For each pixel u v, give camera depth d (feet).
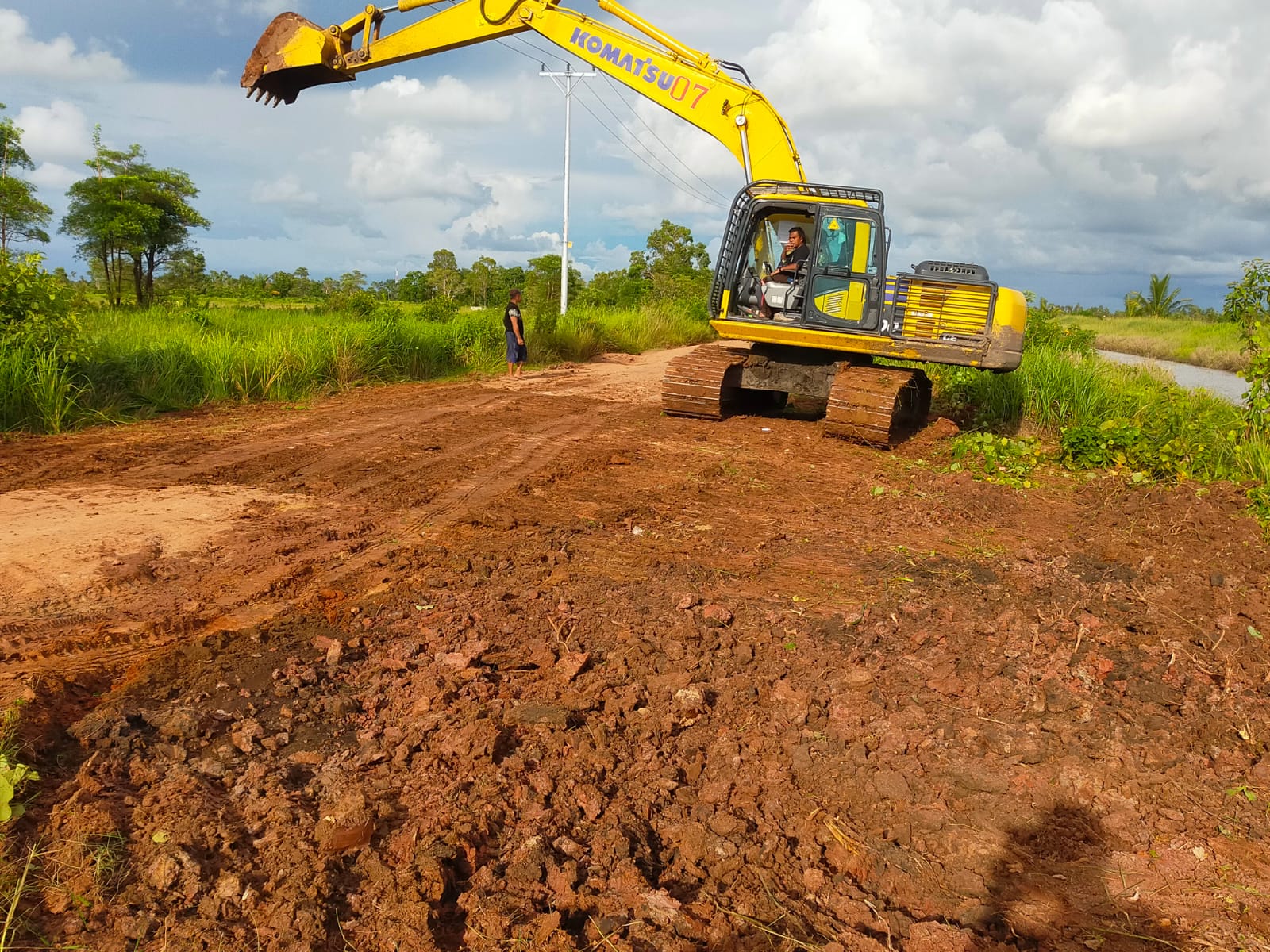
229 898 8.55
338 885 8.91
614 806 10.46
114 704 12.01
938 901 9.42
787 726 12.48
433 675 13.34
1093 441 31.81
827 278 35.58
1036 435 40.40
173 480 24.49
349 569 17.85
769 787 11.13
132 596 16.03
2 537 18.62
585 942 8.36
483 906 8.66
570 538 20.54
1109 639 15.69
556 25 41.39
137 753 10.84
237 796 10.26
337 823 9.64
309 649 14.16
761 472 29.04
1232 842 10.41
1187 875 9.85
